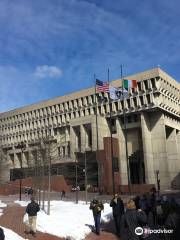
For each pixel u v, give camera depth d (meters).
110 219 22.17
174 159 88.25
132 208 11.77
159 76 83.31
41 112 111.62
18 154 117.31
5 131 124.31
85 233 17.56
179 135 93.38
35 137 111.62
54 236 16.89
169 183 81.25
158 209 15.18
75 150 92.38
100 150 82.31
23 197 60.91
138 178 90.44
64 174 87.88
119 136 88.38
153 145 84.75
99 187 74.62
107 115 91.12
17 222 22.31
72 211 28.72
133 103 86.06
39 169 53.28
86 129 92.50
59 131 105.38
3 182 89.50
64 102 104.12
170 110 87.88
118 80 88.44
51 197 57.81
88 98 97.69
